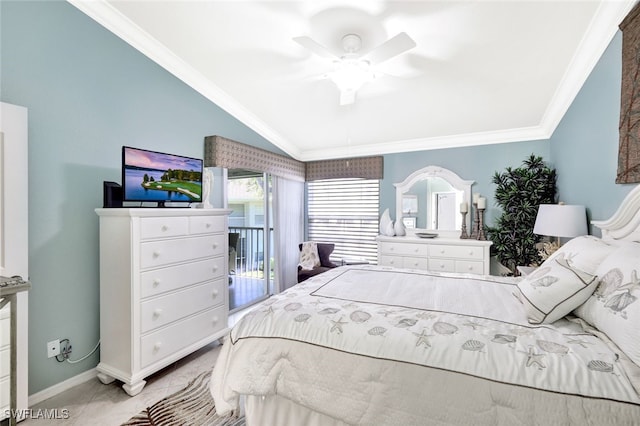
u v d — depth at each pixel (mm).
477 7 1983
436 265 3832
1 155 1764
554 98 2982
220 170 3572
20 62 1941
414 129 3986
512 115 3416
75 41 2227
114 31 2459
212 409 1924
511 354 1122
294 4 2082
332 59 2254
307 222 5254
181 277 2408
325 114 3771
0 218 1765
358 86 2451
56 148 2127
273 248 4531
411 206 4391
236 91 3357
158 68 2818
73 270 2225
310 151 5000
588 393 944
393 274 2359
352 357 1277
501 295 1785
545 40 2238
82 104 2270
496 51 2412
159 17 2373
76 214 2240
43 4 2053
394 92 3152
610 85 1955
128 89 2578
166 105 2898
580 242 1829
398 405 1162
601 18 1922
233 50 2689
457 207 4102
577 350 1105
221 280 2805
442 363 1148
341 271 2490
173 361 2312
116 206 2350
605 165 2045
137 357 2082
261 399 1500
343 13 2111
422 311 1519
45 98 2066
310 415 1398
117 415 1863
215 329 2730
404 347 1235
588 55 2223
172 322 2330
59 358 2141
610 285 1232
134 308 2072
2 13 1868
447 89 3029
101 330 2285
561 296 1334
